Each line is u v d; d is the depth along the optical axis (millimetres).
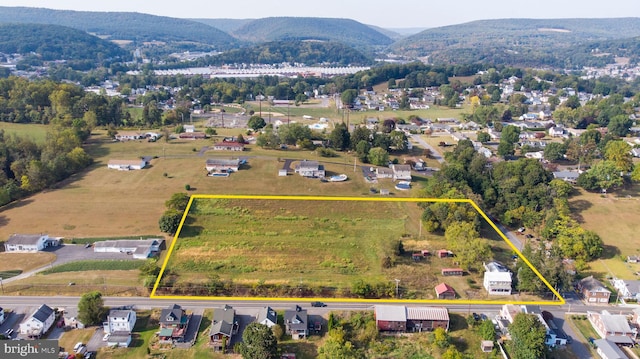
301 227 89812
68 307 65312
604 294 69750
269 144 142375
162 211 95188
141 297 68062
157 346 58875
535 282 70812
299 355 57844
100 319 62406
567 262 79812
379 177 117438
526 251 79062
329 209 97812
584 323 65000
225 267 75375
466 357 58062
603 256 82500
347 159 132375
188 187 106500
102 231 86750
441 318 62062
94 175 115625
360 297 68875
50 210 95000
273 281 71750
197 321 63469
